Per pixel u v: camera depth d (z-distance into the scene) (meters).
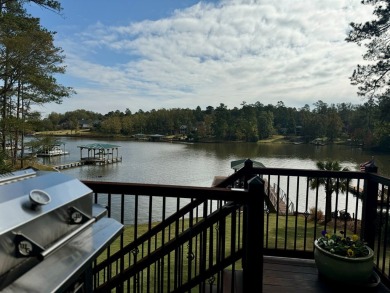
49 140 20.02
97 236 1.05
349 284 1.92
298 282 2.05
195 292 3.29
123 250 1.96
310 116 69.50
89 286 1.08
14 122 14.67
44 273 0.77
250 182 1.45
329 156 40.50
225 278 2.22
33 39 15.11
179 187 1.52
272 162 34.22
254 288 1.46
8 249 0.70
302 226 8.05
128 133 83.25
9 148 16.52
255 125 68.62
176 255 1.86
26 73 15.66
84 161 34.62
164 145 60.94
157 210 12.99
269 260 2.42
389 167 27.23
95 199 1.58
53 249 0.81
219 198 1.48
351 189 14.12
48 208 0.86
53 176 1.08
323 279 2.09
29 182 0.95
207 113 88.38
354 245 2.05
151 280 3.84
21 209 0.78
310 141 65.12
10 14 13.02
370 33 10.35
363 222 2.40
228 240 5.33
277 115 78.06
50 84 17.16
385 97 10.43
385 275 2.08
